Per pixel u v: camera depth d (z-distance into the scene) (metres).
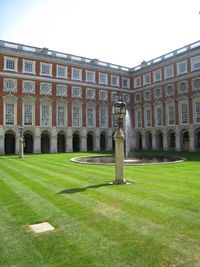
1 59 41.69
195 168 18.42
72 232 6.44
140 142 56.03
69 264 4.89
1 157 34.69
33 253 5.39
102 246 5.61
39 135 44.84
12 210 8.42
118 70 55.22
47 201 9.47
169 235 6.13
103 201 9.27
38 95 45.00
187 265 4.80
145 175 15.20
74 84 49.09
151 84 51.62
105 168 19.08
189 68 43.78
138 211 8.00
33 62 44.78
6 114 42.12
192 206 8.46
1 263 5.00
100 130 52.03
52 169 19.23
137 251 5.35
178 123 45.78
